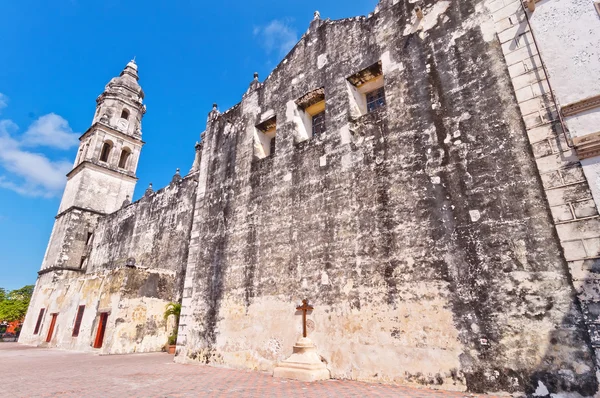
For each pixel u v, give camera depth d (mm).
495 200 6191
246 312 9484
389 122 8219
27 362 11195
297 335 8133
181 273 16844
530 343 5270
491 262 5949
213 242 11492
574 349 4898
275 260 9367
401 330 6621
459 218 6516
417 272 6746
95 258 25375
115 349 13766
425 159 7336
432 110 7551
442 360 5992
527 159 6031
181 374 8102
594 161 5344
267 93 12125
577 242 5195
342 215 8328
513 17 6848
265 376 7734
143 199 23062
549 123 5898
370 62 9195
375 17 9555
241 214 10969
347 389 5980
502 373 5375
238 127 12750
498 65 6836
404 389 5938
